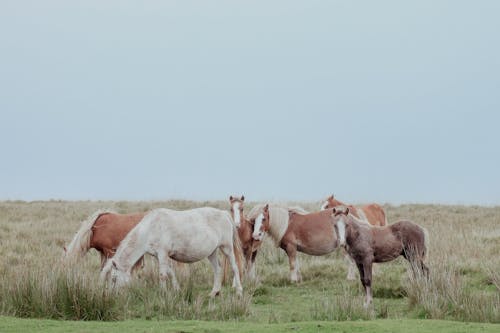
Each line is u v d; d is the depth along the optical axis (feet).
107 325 28.27
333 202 56.34
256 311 37.11
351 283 45.73
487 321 31.32
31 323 28.48
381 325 27.73
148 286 42.14
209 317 33.96
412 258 41.32
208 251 41.91
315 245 48.60
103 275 38.27
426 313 33.99
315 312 34.45
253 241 49.03
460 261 48.62
